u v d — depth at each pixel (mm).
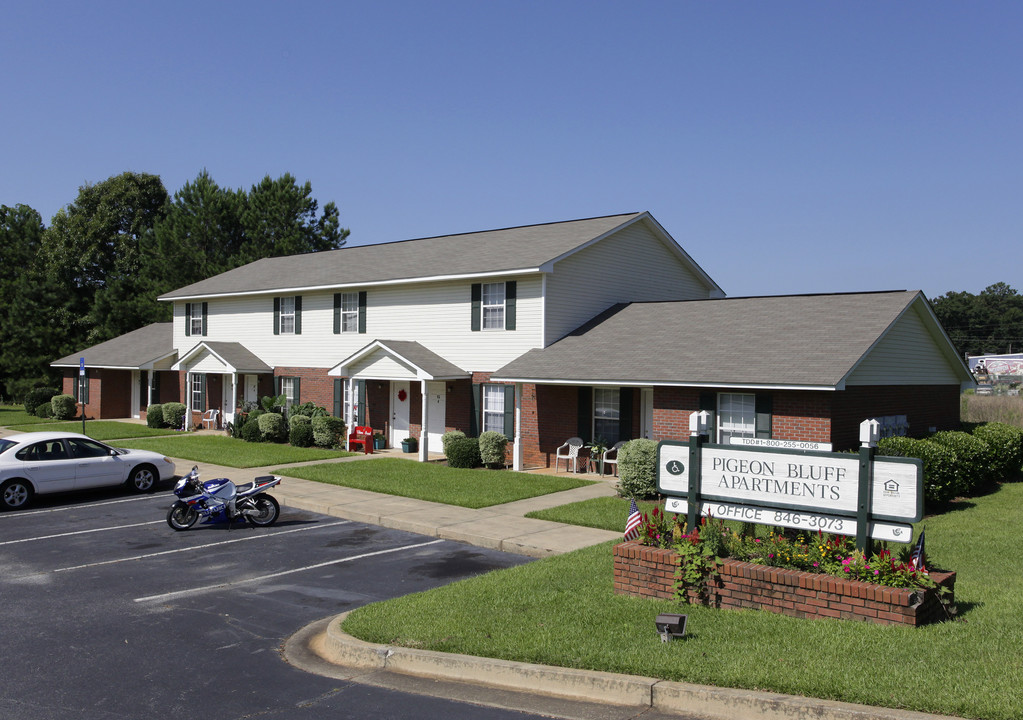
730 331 21156
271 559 12758
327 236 56094
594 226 26750
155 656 8289
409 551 13289
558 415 22953
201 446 27812
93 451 18734
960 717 5793
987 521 14523
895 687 6266
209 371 33094
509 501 17250
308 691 7266
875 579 8070
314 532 14875
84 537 14477
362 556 12953
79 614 9812
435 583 11266
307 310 30953
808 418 17234
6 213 59375
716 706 6395
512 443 23875
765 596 8453
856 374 18047
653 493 17547
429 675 7613
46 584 11258
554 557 11797
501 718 6520
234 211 54719
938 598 8109
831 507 8570
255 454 25484
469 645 7820
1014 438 20344
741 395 18469
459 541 14070
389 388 28219
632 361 20766
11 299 55781
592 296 25359
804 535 9555
